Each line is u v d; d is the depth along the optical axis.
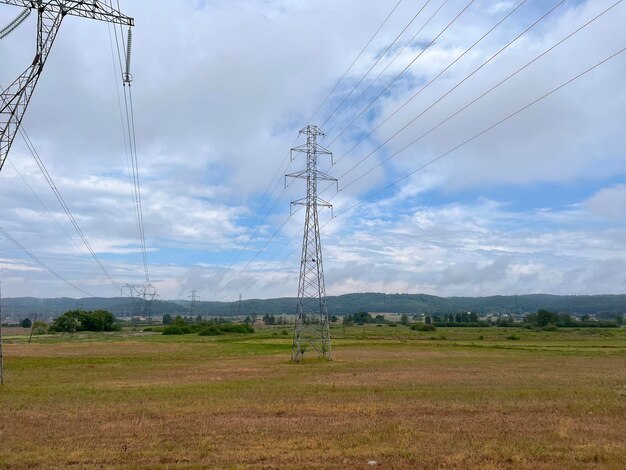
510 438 18.97
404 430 20.42
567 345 97.69
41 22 32.72
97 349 94.38
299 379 42.06
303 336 72.44
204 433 20.06
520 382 38.69
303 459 16.33
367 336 130.50
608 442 18.39
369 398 29.44
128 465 15.65
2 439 19.17
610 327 175.00
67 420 22.95
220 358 70.94
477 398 29.09
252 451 17.30
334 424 21.75
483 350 83.50
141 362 64.19
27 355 77.56
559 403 27.05
